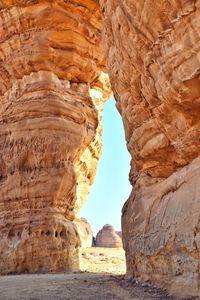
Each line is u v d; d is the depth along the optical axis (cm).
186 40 840
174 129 1009
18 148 2038
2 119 2123
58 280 1370
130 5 1011
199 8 792
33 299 939
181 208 943
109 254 3616
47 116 2038
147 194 1245
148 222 1148
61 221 2023
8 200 2030
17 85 2109
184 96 888
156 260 1047
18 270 1861
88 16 2111
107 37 1370
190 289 838
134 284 1146
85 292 1043
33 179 2002
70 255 2008
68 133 2066
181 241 895
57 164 2025
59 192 2022
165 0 865
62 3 2023
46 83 2052
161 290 978
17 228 1967
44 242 1930
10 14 2041
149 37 973
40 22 2022
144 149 1200
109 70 1412
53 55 2070
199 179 913
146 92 1080
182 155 1014
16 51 2078
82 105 2178
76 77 2230
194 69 833
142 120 1196
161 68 947
